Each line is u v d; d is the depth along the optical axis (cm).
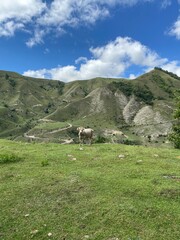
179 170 2111
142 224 1435
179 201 1630
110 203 1608
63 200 1672
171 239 1330
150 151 2666
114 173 2025
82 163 2269
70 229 1424
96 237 1360
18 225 1475
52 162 2312
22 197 1725
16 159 2375
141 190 1736
